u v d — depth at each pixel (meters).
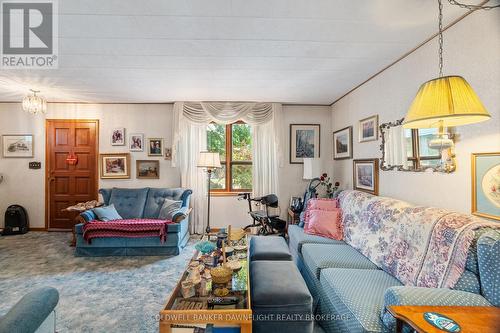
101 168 4.46
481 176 1.65
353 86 3.48
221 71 2.94
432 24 1.94
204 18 1.90
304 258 2.49
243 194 4.15
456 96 1.24
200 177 4.42
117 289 2.48
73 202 4.48
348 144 3.75
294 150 4.52
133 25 1.99
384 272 1.94
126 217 3.93
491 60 1.60
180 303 1.61
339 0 1.69
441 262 1.49
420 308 1.10
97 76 3.10
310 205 3.21
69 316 2.04
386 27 2.00
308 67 2.81
